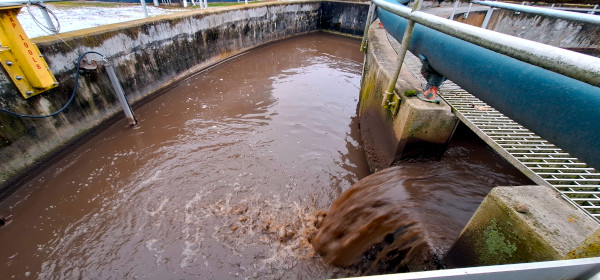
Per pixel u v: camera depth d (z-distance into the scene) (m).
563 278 0.84
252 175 4.15
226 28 8.69
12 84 3.46
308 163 4.44
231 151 4.62
